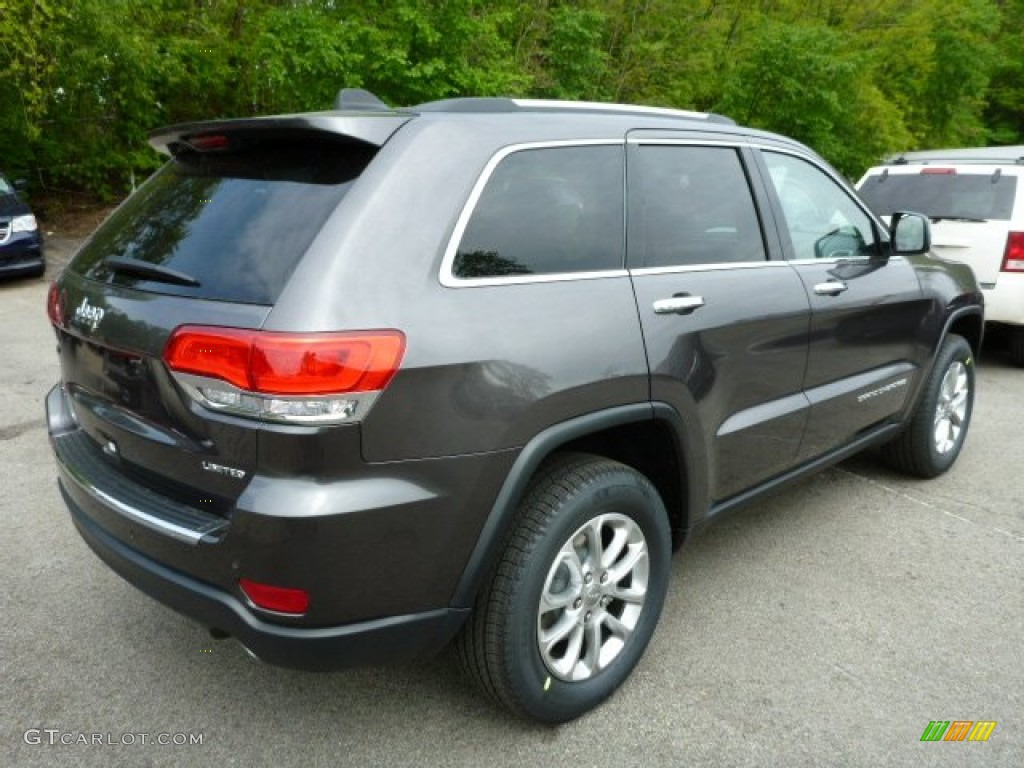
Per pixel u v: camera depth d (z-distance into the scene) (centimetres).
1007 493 441
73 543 362
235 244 217
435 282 212
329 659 209
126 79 1363
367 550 202
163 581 221
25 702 260
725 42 1681
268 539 195
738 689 271
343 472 198
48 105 1354
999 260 664
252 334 194
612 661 261
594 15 1316
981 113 2205
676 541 294
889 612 319
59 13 1214
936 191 709
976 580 346
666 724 254
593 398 237
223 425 200
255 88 1452
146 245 240
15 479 427
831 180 368
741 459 306
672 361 260
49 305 277
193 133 248
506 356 218
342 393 193
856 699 266
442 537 212
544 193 245
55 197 1480
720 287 287
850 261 362
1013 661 288
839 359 350
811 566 356
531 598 230
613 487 246
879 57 1692
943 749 244
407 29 1077
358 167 219
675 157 291
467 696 268
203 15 1469
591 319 240
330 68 1056
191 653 288
